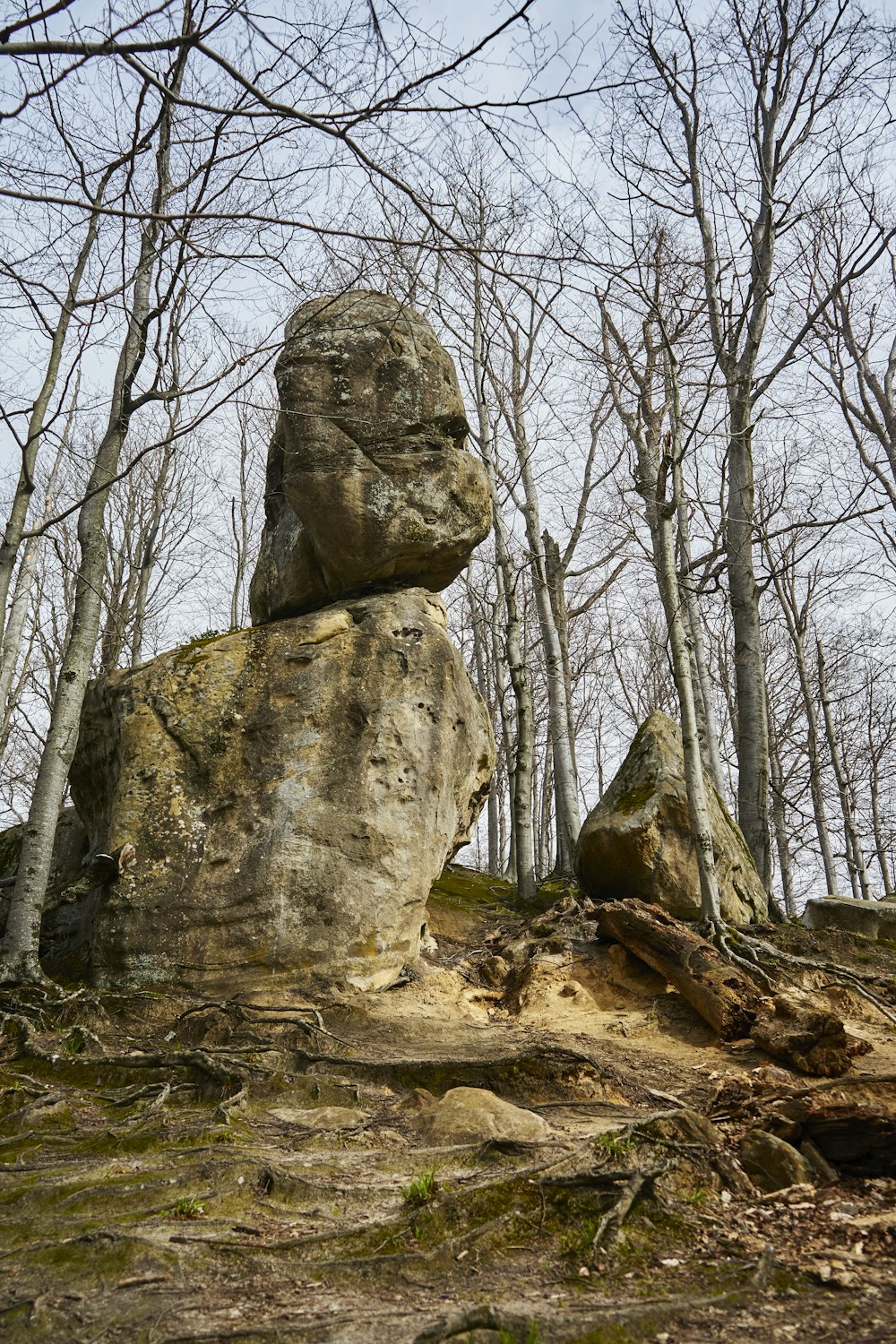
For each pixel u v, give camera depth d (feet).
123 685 33.65
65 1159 16.39
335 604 34.86
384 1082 21.45
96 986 28.12
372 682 31.96
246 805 30.14
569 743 54.65
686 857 34.58
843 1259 11.88
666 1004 27.37
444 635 34.27
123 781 30.83
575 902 34.94
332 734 31.12
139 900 28.89
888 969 34.22
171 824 29.99
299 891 28.68
